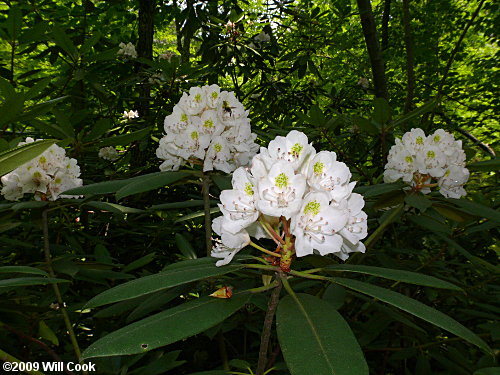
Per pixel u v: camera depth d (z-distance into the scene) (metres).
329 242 1.30
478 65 8.36
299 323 1.08
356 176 3.67
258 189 1.32
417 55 8.21
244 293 1.25
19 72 6.93
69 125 2.59
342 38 6.88
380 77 5.64
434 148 2.37
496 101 7.64
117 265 2.29
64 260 2.14
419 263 3.03
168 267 1.49
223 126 2.33
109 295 1.17
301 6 7.14
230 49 5.66
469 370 2.42
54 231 3.19
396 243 3.15
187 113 2.36
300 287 2.26
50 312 2.19
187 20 5.77
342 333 1.04
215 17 5.62
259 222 1.39
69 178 2.48
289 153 1.40
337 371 0.92
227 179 2.35
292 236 1.33
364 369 0.93
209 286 2.40
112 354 0.97
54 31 3.23
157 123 4.44
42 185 2.38
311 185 1.36
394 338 3.06
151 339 1.02
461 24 8.31
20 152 1.12
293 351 0.99
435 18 8.26
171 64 3.71
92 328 2.88
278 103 6.04
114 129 4.62
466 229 2.95
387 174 2.58
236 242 1.38
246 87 8.65
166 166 2.42
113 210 2.44
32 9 4.52
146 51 5.52
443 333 3.04
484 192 4.20
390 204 2.53
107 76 5.64
